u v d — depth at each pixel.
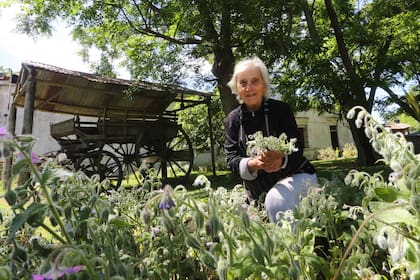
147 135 10.06
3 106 17.30
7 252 1.21
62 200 1.01
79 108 11.14
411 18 11.76
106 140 9.27
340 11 13.67
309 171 2.25
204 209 1.10
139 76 10.12
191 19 9.93
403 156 1.00
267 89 2.44
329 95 11.51
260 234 0.95
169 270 1.16
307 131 24.00
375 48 13.62
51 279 0.65
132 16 11.80
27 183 0.87
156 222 1.30
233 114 2.54
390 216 0.95
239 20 9.33
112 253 0.93
